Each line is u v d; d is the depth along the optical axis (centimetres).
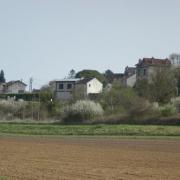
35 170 3516
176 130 8125
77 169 3588
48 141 6488
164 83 13762
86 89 18025
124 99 11612
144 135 7819
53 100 13350
